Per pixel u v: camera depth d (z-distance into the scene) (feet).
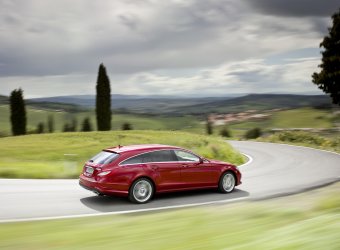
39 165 66.69
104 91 237.45
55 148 137.18
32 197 41.73
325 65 137.80
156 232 20.02
